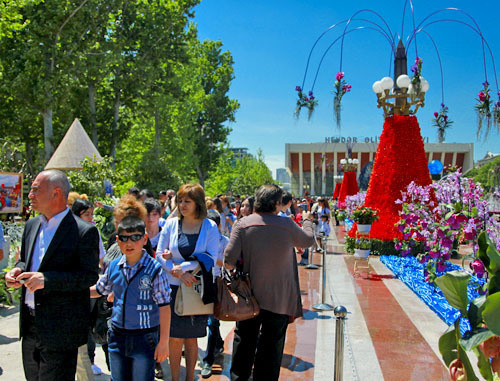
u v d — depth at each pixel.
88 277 3.08
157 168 33.22
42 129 31.64
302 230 4.05
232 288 3.86
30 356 3.23
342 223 32.53
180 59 33.53
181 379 4.46
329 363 4.85
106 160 14.81
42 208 3.14
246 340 3.95
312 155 93.88
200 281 3.96
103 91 32.88
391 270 10.91
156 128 39.16
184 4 32.38
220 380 4.43
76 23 24.17
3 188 11.74
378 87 13.70
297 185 97.31
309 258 13.30
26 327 3.22
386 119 14.06
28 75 23.45
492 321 1.76
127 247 3.21
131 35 31.14
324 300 7.53
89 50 27.30
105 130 32.53
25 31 23.50
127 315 3.24
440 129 13.15
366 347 5.40
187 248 4.09
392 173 13.55
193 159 44.56
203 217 4.22
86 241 3.12
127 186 23.66
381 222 13.46
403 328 6.20
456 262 11.45
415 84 13.00
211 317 4.68
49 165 15.80
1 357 5.00
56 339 3.03
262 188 4.00
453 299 2.21
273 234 3.82
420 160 13.62
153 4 31.47
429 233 8.01
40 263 3.10
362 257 10.90
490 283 2.00
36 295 3.05
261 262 3.80
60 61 23.91
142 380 3.21
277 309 3.80
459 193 7.12
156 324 3.31
